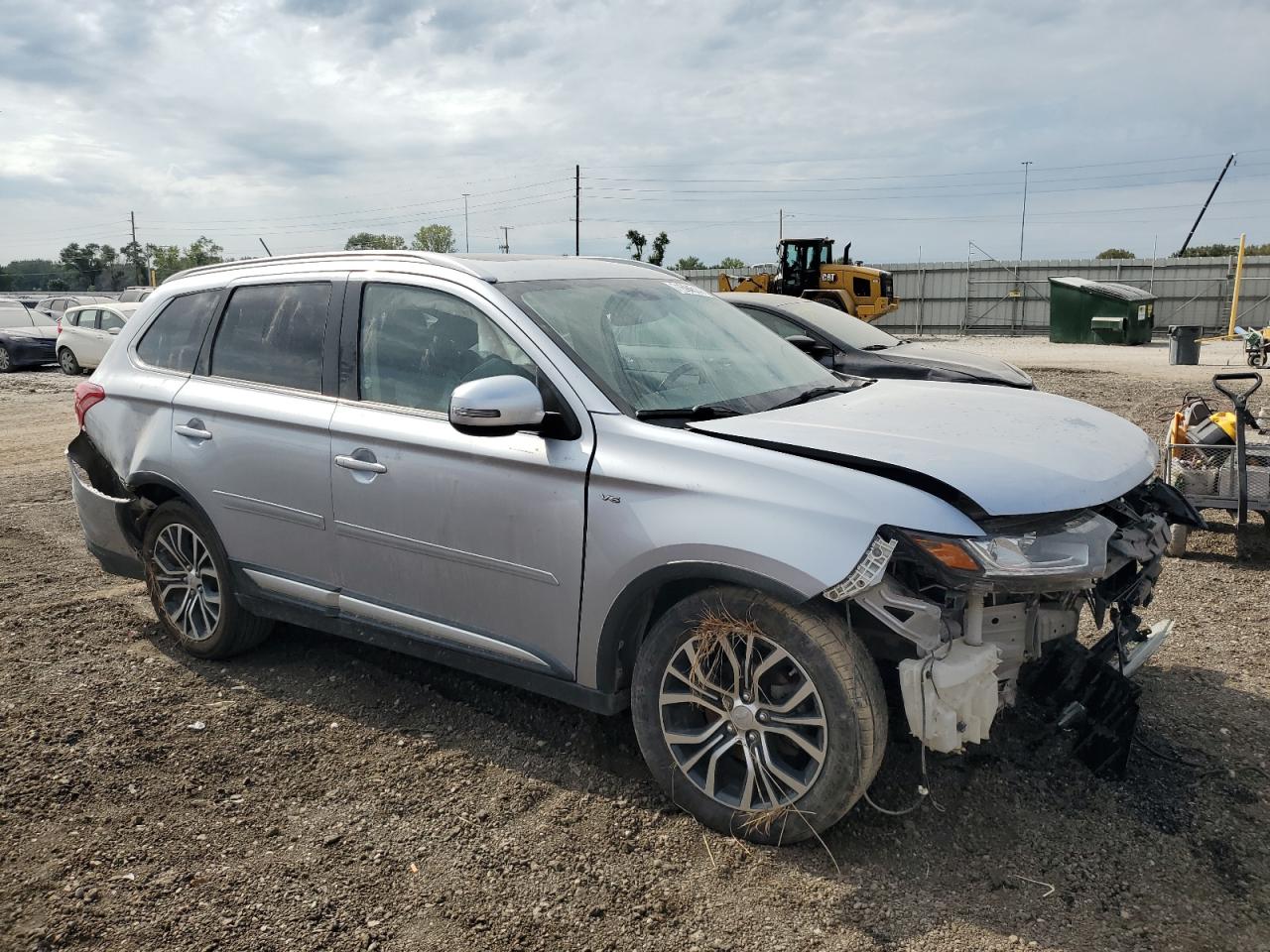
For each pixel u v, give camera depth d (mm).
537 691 3418
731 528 2861
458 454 3436
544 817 3193
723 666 3088
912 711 2748
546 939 2619
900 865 2900
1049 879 2830
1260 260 31312
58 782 3434
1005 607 2990
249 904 2773
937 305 36562
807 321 8602
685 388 3465
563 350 3346
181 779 3461
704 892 2803
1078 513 2977
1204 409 6227
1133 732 3383
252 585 4184
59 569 6020
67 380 18547
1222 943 2555
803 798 2896
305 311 4070
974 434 3121
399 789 3383
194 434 4270
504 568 3379
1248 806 3180
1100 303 27297
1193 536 6363
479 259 3848
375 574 3764
